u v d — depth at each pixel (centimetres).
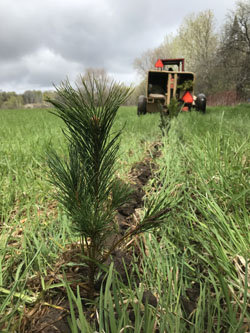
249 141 331
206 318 109
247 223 158
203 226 169
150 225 102
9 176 267
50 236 175
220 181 226
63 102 90
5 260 151
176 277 127
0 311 101
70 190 95
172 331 89
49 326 104
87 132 94
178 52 4650
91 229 98
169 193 214
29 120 1052
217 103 3152
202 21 3819
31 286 128
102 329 91
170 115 661
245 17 1722
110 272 93
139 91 5350
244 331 92
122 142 453
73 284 119
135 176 304
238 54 1903
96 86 90
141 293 95
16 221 194
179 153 348
